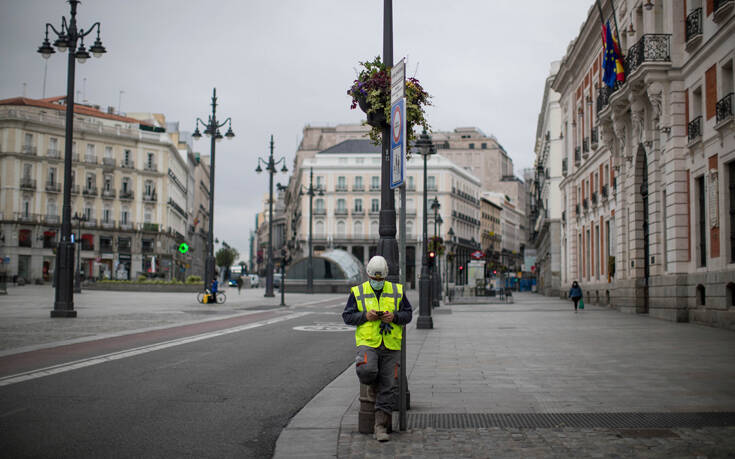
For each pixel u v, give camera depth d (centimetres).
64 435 616
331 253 6775
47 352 1243
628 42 2862
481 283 5325
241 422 687
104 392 836
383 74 742
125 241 8556
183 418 699
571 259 4372
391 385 618
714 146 2027
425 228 2336
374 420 633
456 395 829
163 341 1481
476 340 1603
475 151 13150
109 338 1531
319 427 661
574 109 4266
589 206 3841
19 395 809
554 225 5684
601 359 1208
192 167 12250
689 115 2227
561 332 1847
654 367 1091
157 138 8944
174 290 5675
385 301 618
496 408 746
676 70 2280
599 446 577
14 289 5703
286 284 6469
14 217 7638
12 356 1178
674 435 616
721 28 1944
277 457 554
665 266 2433
